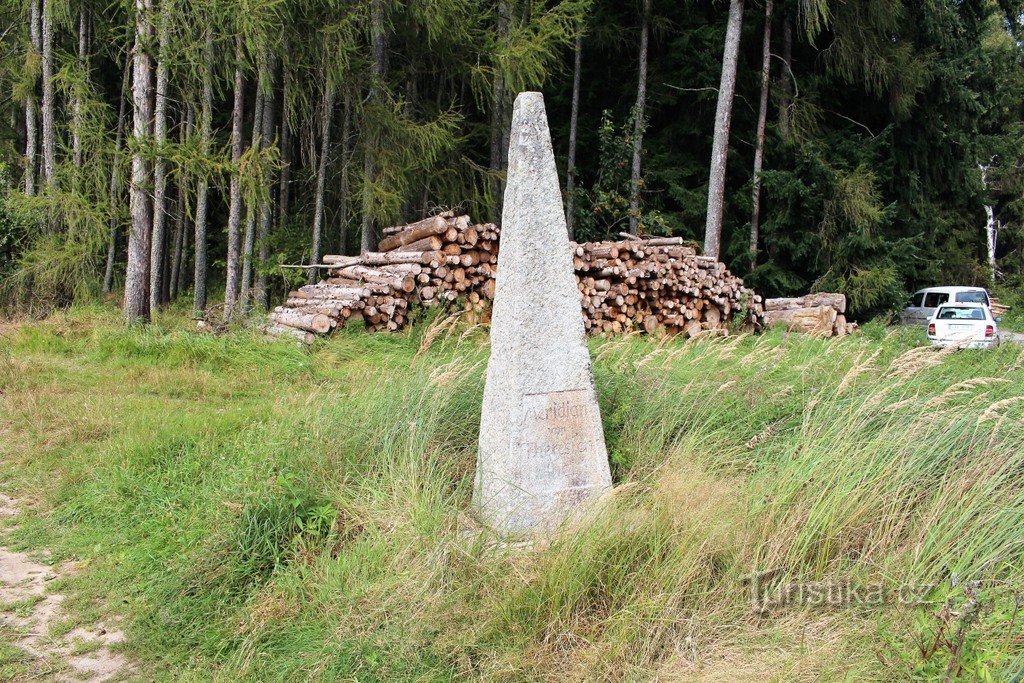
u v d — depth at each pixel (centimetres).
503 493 492
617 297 1246
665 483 497
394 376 735
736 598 392
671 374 735
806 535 421
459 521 481
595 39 1788
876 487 457
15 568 464
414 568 425
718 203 1620
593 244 1254
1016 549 414
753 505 452
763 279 1773
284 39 1194
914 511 451
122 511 528
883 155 1936
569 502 500
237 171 1133
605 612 392
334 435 575
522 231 496
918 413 552
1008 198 2897
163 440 625
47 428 683
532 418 495
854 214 1708
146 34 1155
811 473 476
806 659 346
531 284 496
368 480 516
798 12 1728
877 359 908
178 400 798
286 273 1309
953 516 436
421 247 1130
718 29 1788
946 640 329
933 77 1892
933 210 2070
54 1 1458
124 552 476
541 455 496
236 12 1059
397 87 1517
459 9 1283
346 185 1380
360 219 1525
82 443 651
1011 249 3027
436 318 1017
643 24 1717
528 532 480
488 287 1166
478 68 1331
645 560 420
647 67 1894
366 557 436
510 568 423
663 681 343
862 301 1748
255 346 990
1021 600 357
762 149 1777
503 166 1540
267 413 708
